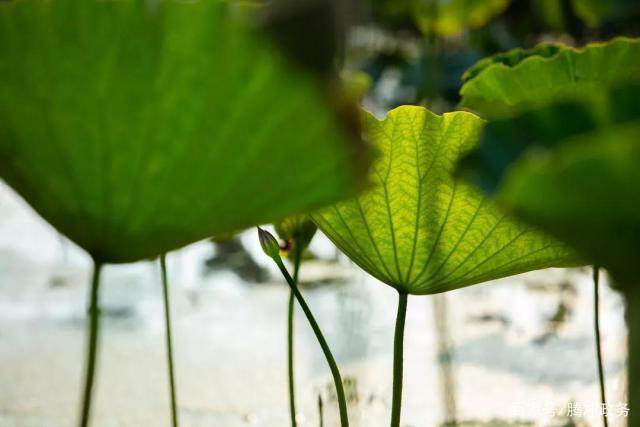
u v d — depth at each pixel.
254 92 2.96
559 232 2.98
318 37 2.95
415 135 3.35
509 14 10.71
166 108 2.98
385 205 3.38
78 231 3.04
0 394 5.50
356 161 2.98
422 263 3.41
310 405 5.28
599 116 3.07
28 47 2.97
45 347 6.62
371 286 8.46
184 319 7.52
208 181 3.01
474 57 10.49
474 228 3.38
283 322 7.36
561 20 9.02
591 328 6.82
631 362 3.32
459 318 7.34
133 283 8.59
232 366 6.12
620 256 2.98
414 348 6.47
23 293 8.02
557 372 5.75
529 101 3.34
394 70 11.52
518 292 8.19
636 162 2.90
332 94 2.95
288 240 3.86
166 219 3.03
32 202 3.04
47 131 2.99
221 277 9.05
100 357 6.44
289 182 3.01
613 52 3.91
